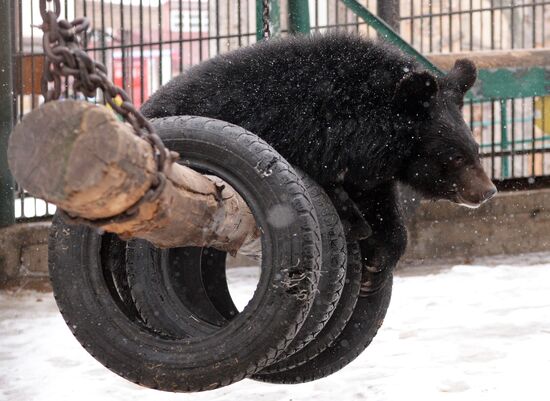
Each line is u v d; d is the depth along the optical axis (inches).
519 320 678.5
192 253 358.6
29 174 217.3
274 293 282.7
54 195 217.6
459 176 430.9
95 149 215.5
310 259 281.7
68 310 303.0
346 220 389.7
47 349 649.6
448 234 948.6
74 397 541.6
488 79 944.3
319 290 331.6
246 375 288.8
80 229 302.5
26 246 852.6
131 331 299.7
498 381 530.0
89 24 235.6
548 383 520.4
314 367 396.2
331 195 395.5
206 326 338.3
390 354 603.8
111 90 232.7
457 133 430.6
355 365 582.6
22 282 850.1
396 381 542.0
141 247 338.3
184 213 266.5
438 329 663.1
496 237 960.9
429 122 428.5
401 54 434.0
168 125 299.3
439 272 887.1
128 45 864.3
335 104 396.8
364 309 409.4
